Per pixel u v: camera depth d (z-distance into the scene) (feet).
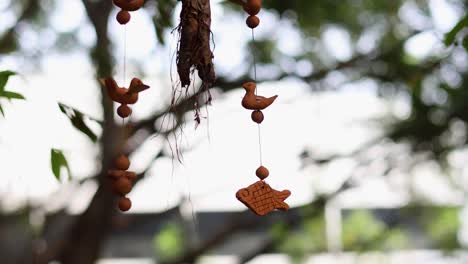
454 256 13.30
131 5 4.77
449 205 12.82
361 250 12.97
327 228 12.80
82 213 10.24
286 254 12.60
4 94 5.50
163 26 6.34
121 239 15.46
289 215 11.85
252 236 15.85
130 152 9.86
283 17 9.74
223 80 10.65
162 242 12.94
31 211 11.64
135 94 4.81
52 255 10.55
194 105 4.85
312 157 11.90
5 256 11.37
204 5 4.77
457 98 10.57
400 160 12.10
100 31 8.54
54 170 5.58
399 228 13.16
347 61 11.18
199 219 14.78
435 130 10.89
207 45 4.77
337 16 10.64
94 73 9.33
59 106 5.46
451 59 10.36
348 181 12.12
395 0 11.08
